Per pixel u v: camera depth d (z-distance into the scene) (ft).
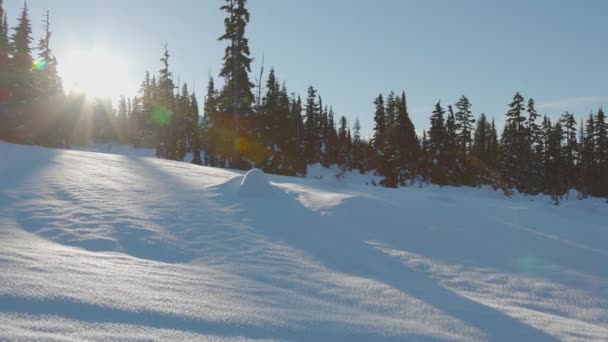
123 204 30.81
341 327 11.35
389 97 208.95
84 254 17.06
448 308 14.82
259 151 109.50
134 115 257.75
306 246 23.94
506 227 30.76
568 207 46.91
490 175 158.40
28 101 109.60
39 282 11.50
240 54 98.37
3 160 48.08
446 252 24.53
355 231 27.76
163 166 59.93
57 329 8.87
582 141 187.11
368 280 18.15
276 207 33.01
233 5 97.76
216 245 22.53
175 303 11.47
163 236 23.35
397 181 147.02
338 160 195.42
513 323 13.76
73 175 42.37
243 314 11.30
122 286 12.46
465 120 183.21
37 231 22.63
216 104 107.96
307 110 190.49
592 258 24.18
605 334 13.64
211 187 39.81
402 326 12.16
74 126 157.28
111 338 8.74
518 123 157.69
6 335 8.19
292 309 12.59
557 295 18.22
